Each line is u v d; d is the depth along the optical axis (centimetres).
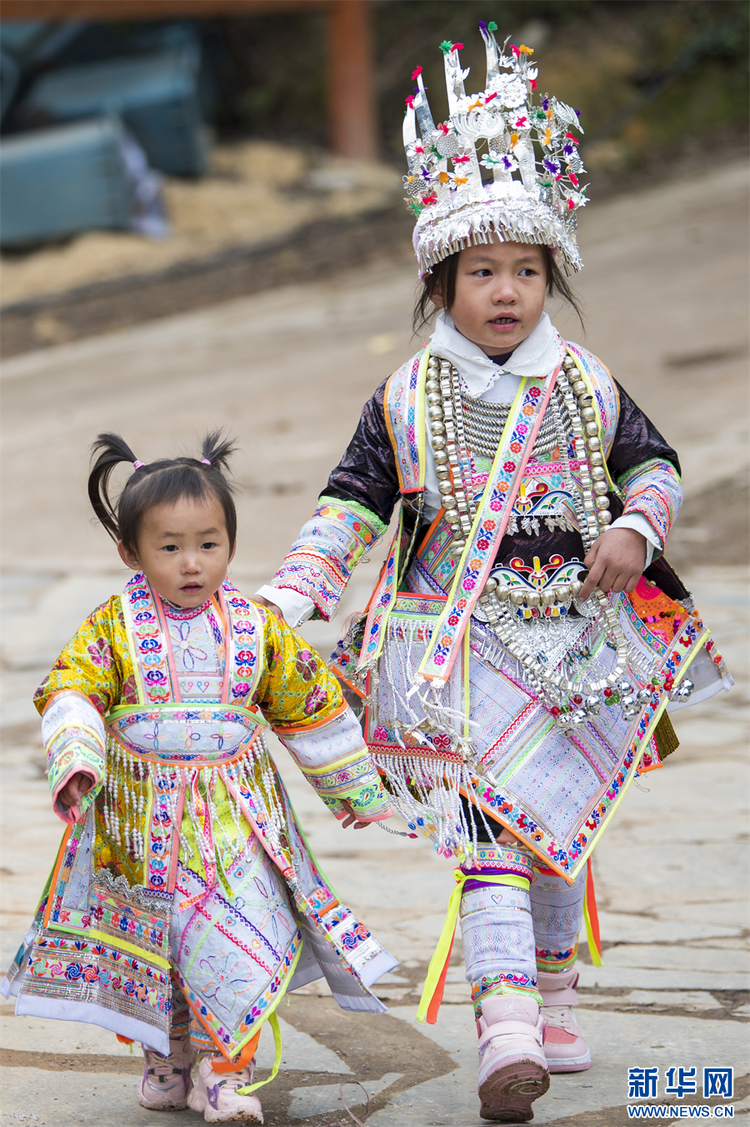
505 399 833
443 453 830
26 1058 877
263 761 791
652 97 7094
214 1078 765
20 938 1079
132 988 758
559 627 826
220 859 758
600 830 823
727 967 1024
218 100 7531
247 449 3266
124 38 6806
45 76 6638
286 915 777
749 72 7269
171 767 764
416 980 1031
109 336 5022
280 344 4534
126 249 5819
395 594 849
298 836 798
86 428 3728
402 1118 791
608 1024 936
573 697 815
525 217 812
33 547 2752
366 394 3697
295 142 7281
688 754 1557
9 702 1875
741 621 1967
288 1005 995
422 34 7575
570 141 848
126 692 768
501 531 816
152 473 767
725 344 3672
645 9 7412
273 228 6200
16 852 1305
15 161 5812
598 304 4350
